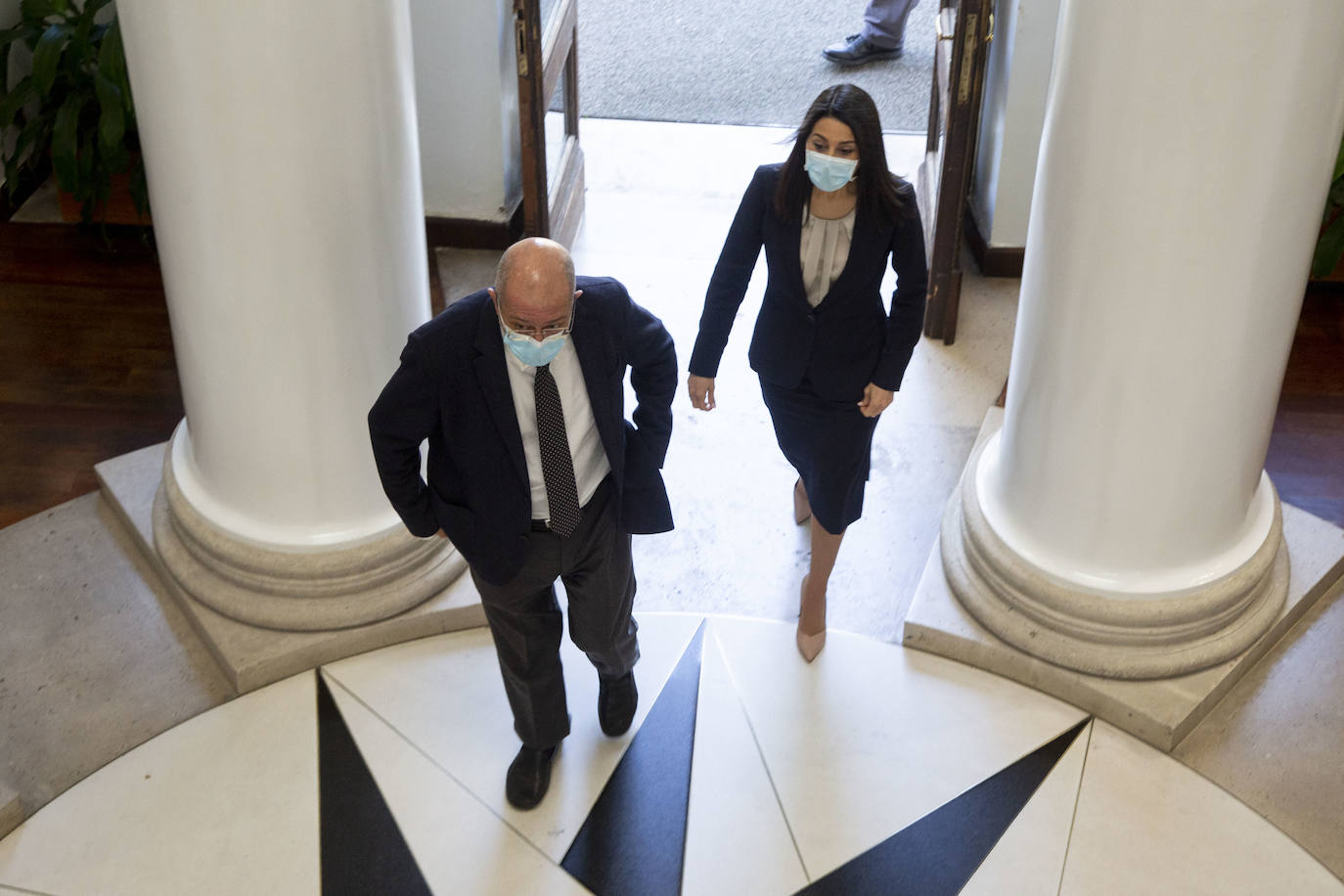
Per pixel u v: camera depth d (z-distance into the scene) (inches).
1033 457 127.6
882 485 158.7
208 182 111.7
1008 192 197.5
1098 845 116.0
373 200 116.1
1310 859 115.3
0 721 127.2
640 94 259.3
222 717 127.6
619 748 124.2
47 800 119.6
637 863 114.2
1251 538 131.3
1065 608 128.0
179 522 135.6
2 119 191.3
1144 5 101.7
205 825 117.3
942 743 125.3
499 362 92.9
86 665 133.5
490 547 99.0
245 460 128.2
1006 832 117.0
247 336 119.6
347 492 130.0
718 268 118.0
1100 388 118.3
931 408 172.7
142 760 123.2
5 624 137.9
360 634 132.9
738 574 146.2
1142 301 112.6
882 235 110.7
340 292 118.3
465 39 191.6
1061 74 111.6
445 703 128.9
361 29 108.6
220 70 106.2
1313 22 100.2
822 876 113.2
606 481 102.9
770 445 166.4
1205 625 127.3
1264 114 103.1
